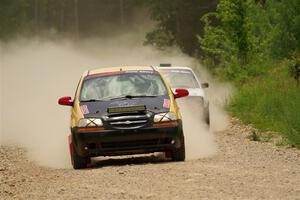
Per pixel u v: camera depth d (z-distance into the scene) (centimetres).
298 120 4331
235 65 7650
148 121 3288
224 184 2556
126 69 3712
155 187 2558
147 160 3519
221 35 7938
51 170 3359
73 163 3391
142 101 3406
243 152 3641
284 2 8375
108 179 2819
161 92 3494
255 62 7594
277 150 3731
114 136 3275
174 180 2684
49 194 2586
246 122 5400
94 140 3284
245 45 7762
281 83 6234
